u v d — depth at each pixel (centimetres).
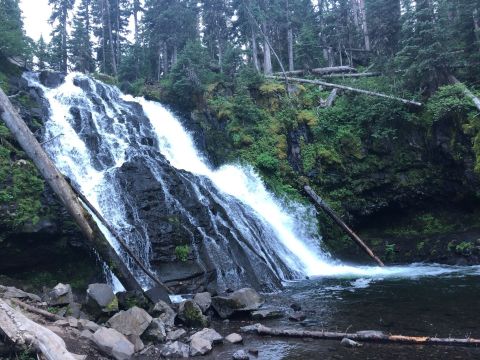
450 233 2400
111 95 2778
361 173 2647
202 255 1581
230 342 939
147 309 1147
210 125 2898
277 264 1830
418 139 2572
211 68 3722
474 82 2619
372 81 3067
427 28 2577
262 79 3117
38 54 3047
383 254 2331
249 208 2178
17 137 1169
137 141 2378
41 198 1419
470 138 2345
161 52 4525
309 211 2538
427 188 2556
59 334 856
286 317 1141
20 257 1330
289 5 4553
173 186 1789
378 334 911
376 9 3606
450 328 962
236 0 4156
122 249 1455
